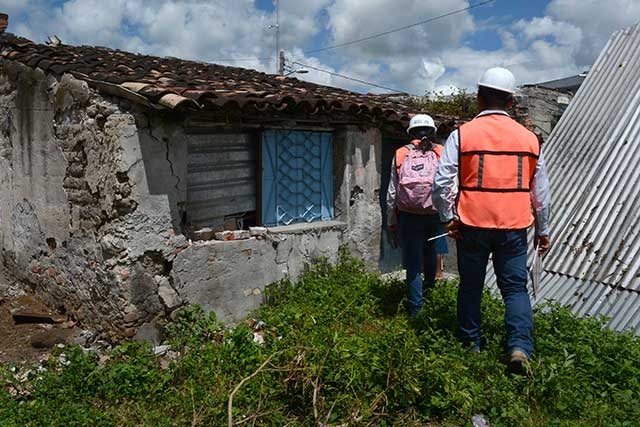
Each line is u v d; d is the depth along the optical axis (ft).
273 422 10.55
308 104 18.08
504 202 12.69
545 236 13.71
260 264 18.93
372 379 11.43
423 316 15.08
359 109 20.62
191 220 17.67
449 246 27.40
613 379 11.98
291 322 14.64
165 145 16.24
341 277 20.38
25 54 18.92
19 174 20.25
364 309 17.34
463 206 13.00
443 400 11.03
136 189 15.69
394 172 17.21
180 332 15.37
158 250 16.25
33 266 20.17
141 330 16.19
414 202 16.16
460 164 12.97
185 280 16.84
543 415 10.98
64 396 11.79
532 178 13.04
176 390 12.14
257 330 17.08
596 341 13.00
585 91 22.50
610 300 15.96
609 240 17.43
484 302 16.08
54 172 18.20
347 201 22.22
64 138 17.46
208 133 17.99
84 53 21.85
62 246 18.33
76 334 17.13
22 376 12.98
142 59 24.41
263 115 18.31
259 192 19.66
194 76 20.89
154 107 14.96
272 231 19.30
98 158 16.03
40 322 18.74
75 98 16.61
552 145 21.85
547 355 12.90
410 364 11.25
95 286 16.81
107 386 12.15
